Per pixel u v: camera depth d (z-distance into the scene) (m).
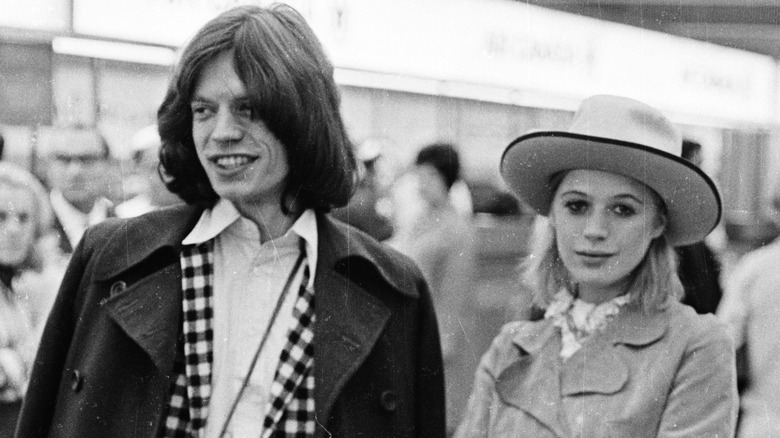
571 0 4.54
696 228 2.19
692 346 2.10
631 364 2.12
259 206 1.99
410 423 2.12
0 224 2.93
